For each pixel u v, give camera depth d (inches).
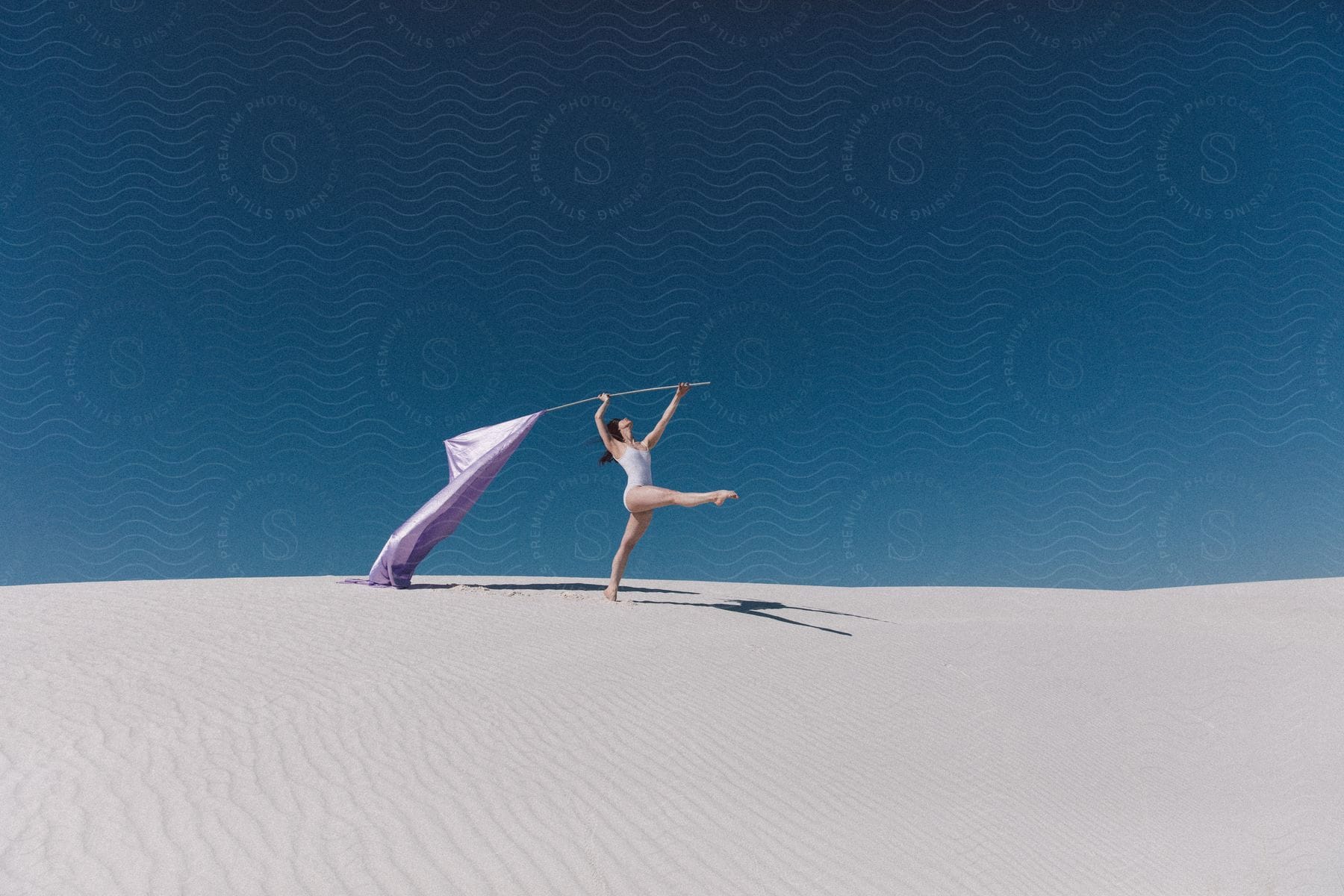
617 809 213.8
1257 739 368.2
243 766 215.2
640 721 275.7
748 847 205.8
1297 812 287.6
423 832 190.4
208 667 300.4
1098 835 258.5
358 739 237.9
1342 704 401.7
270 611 408.2
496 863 181.2
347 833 186.2
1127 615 653.9
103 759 214.8
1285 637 524.1
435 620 403.2
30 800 191.3
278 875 167.5
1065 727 352.2
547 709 275.0
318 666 307.4
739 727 283.3
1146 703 400.2
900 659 402.3
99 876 162.2
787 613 517.7
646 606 495.2
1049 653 447.8
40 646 321.4
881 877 202.4
